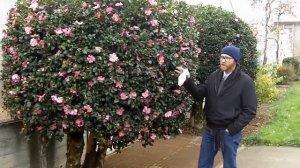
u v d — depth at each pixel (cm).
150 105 421
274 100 1384
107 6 398
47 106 396
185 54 456
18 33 411
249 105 442
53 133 415
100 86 386
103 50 387
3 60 434
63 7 394
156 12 420
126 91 396
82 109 387
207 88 464
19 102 413
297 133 839
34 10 405
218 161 637
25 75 404
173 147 731
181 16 473
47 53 395
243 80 446
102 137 417
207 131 469
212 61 782
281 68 2117
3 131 447
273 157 667
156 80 418
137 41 402
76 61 382
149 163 629
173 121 455
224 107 448
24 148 480
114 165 610
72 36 385
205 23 795
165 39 426
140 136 424
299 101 1359
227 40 789
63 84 386
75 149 466
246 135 828
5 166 453
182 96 455
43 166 505
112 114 395
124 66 396
